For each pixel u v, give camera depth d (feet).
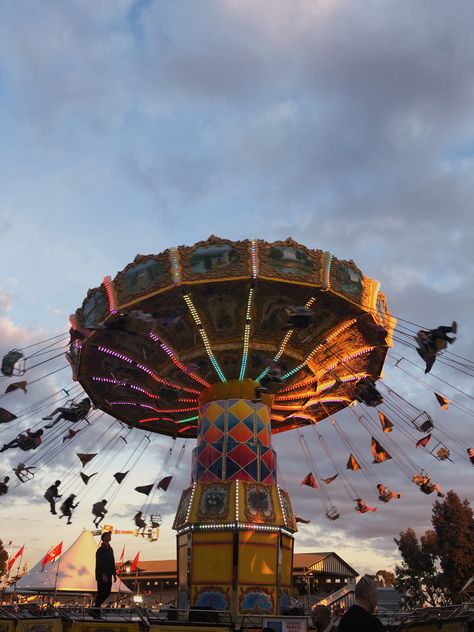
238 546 72.95
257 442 81.87
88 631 55.16
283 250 73.51
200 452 83.05
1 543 206.49
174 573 186.39
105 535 58.39
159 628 57.06
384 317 81.46
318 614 27.04
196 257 72.90
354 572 181.88
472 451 79.46
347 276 76.28
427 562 193.57
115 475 84.84
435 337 66.39
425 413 80.94
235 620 68.49
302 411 102.01
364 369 94.17
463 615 61.46
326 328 81.20
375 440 85.87
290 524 78.33
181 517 78.54
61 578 92.99
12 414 73.15
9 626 60.70
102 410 101.81
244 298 75.77
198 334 79.87
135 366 85.97
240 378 85.05
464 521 175.32
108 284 76.07
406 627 63.67
